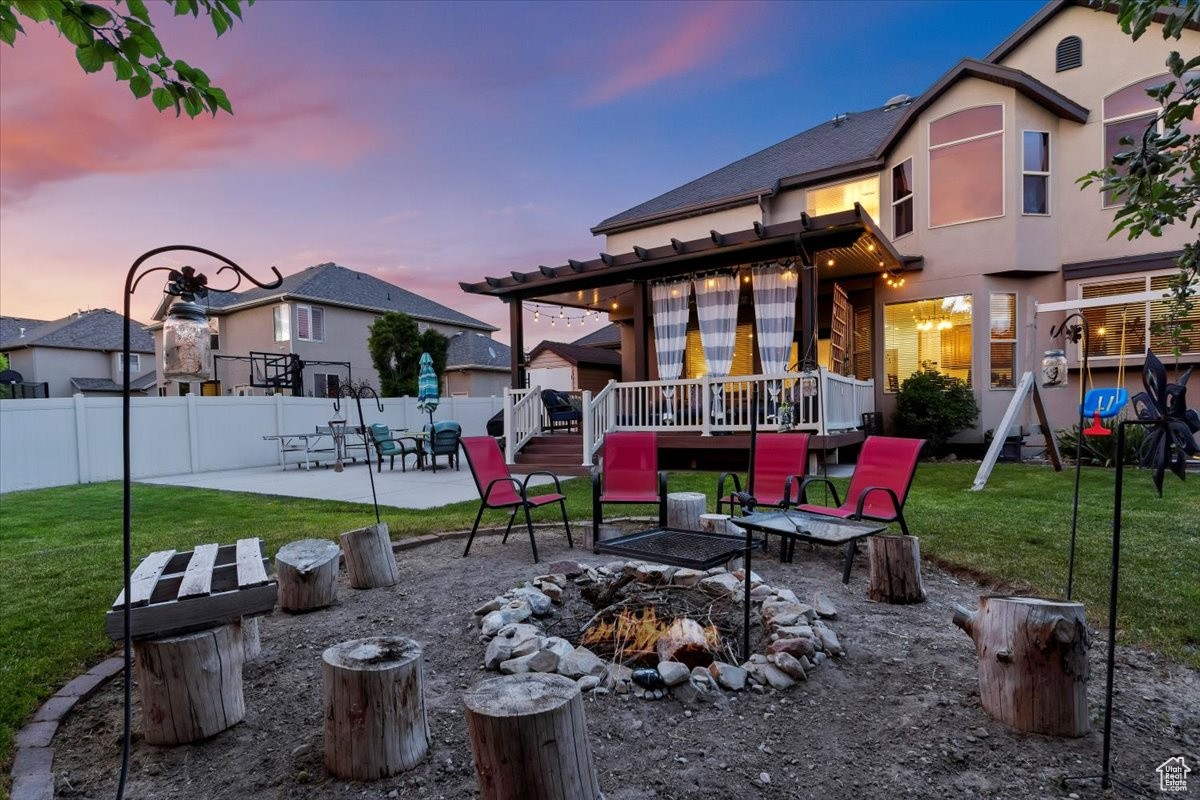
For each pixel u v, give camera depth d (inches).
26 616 140.5
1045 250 414.6
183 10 95.5
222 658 92.3
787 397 358.9
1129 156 91.7
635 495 205.5
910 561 138.7
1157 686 97.5
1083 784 73.4
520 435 421.7
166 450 484.7
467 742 86.6
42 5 83.5
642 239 599.5
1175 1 80.5
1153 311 381.1
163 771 83.0
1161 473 75.8
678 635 106.9
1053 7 414.9
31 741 89.4
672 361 429.4
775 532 109.9
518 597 136.4
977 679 100.8
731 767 78.7
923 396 410.6
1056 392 414.3
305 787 78.3
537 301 489.4
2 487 398.6
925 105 442.6
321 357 911.7
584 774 67.7
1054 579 147.1
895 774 76.3
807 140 617.6
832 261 413.7
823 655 108.3
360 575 160.2
